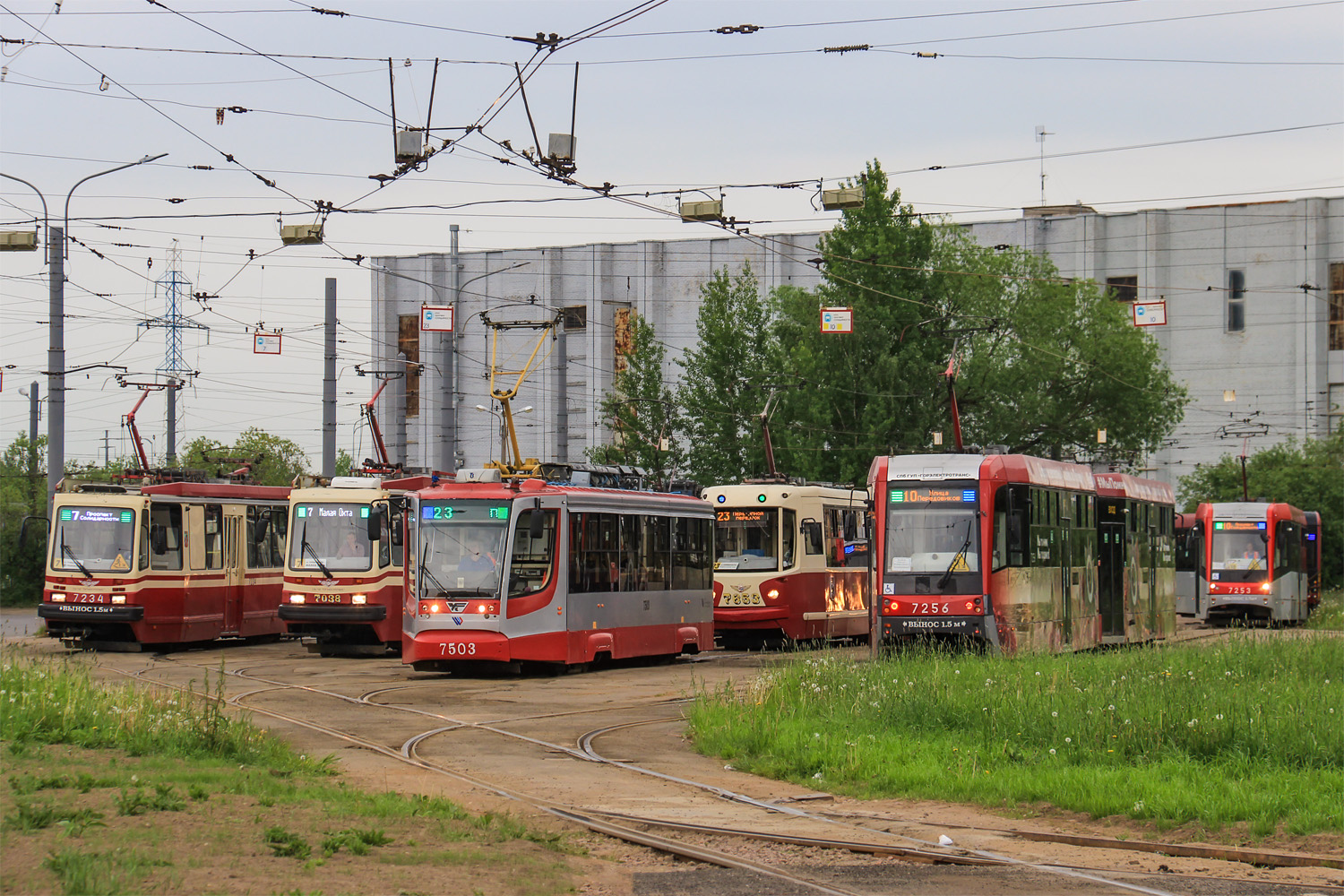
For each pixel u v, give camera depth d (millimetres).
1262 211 90688
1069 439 78562
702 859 12477
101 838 11180
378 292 105688
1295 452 86250
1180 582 60594
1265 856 12750
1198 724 17375
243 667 32219
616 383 70938
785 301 74938
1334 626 54250
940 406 66312
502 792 15617
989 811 15219
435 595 30000
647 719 22828
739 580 39281
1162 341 92688
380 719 22219
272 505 41125
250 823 12227
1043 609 31484
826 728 19547
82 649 36969
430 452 103250
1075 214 95062
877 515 30438
